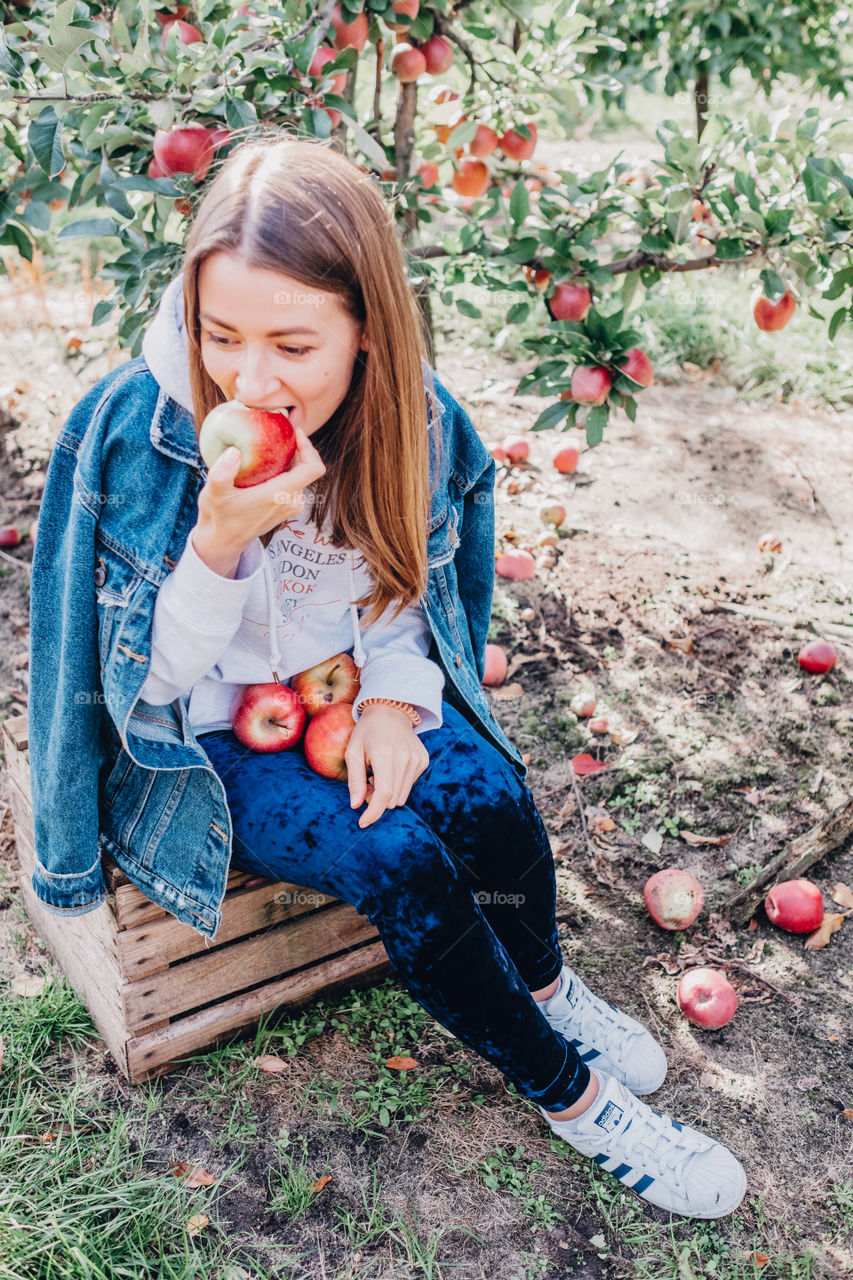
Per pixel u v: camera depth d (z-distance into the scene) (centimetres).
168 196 230
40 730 162
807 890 232
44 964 220
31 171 286
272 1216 173
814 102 569
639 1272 167
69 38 208
